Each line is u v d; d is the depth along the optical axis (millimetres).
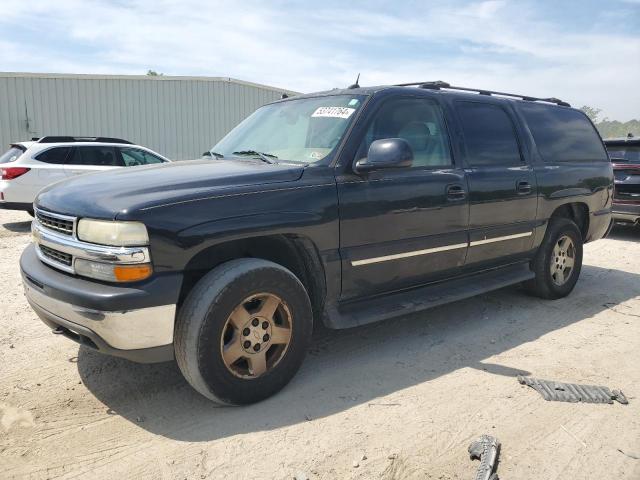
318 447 2877
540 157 5195
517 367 3934
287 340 3383
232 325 3156
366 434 3006
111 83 21141
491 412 3271
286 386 3549
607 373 3865
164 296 2873
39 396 3393
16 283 5898
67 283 2980
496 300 5566
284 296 3305
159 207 2902
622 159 9367
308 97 4465
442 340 4434
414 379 3699
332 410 3260
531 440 2982
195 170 3512
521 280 5121
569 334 4637
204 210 3018
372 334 4531
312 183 3475
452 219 4270
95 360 3918
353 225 3641
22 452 2807
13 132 19953
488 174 4555
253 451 2834
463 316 5051
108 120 21266
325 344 4297
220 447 2867
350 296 3787
